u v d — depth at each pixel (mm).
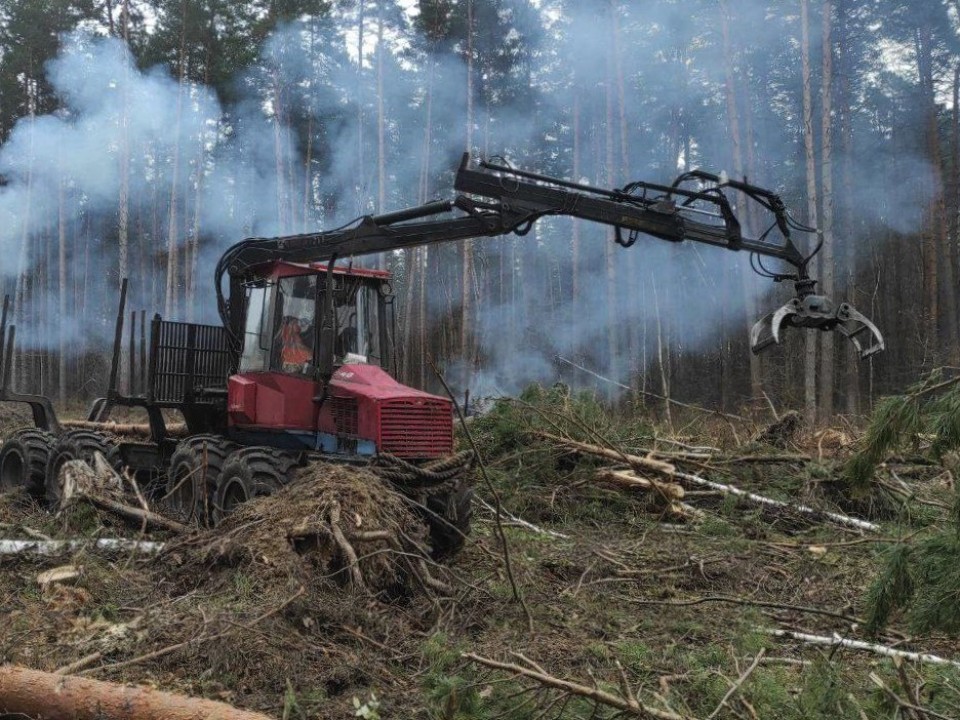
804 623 6211
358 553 5785
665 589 6875
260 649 4672
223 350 9367
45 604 5500
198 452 8023
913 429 3529
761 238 6906
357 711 4309
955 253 31234
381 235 7832
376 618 5340
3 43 34406
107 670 4453
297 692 4469
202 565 5848
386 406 7277
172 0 32656
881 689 3861
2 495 9008
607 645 5430
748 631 5738
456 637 5469
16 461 9609
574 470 9875
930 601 3451
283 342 8070
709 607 6516
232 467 7398
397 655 5020
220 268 8672
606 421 11148
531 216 7199
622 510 9453
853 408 25328
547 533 8461
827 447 11172
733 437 12320
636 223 7004
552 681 3918
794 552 8055
